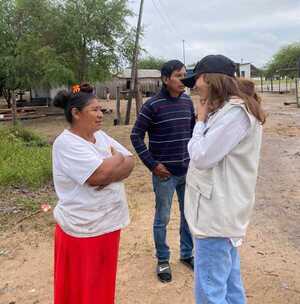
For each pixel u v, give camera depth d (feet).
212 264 8.99
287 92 147.84
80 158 9.42
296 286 13.50
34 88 92.43
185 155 13.57
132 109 98.68
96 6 74.84
